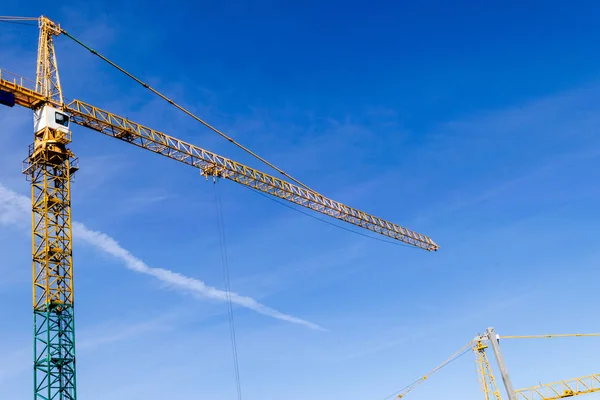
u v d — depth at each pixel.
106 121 96.88
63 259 81.56
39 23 94.06
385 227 154.50
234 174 118.31
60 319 78.19
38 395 73.12
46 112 86.62
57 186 85.00
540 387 108.62
